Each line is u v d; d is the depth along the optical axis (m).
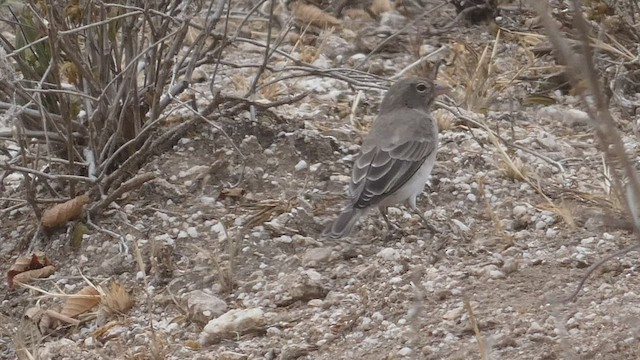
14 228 12.20
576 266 10.34
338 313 10.10
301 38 16.75
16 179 12.97
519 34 16.58
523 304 9.66
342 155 12.95
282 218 11.74
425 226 11.69
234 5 17.59
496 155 13.16
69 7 11.55
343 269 10.85
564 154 13.47
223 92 14.24
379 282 10.46
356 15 17.81
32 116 12.42
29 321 10.78
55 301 11.12
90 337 10.43
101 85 12.39
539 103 15.15
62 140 12.33
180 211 11.91
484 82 15.15
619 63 14.88
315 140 12.95
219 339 10.01
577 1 5.25
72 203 11.82
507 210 11.94
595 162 13.17
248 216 11.81
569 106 15.04
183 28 12.09
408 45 16.83
